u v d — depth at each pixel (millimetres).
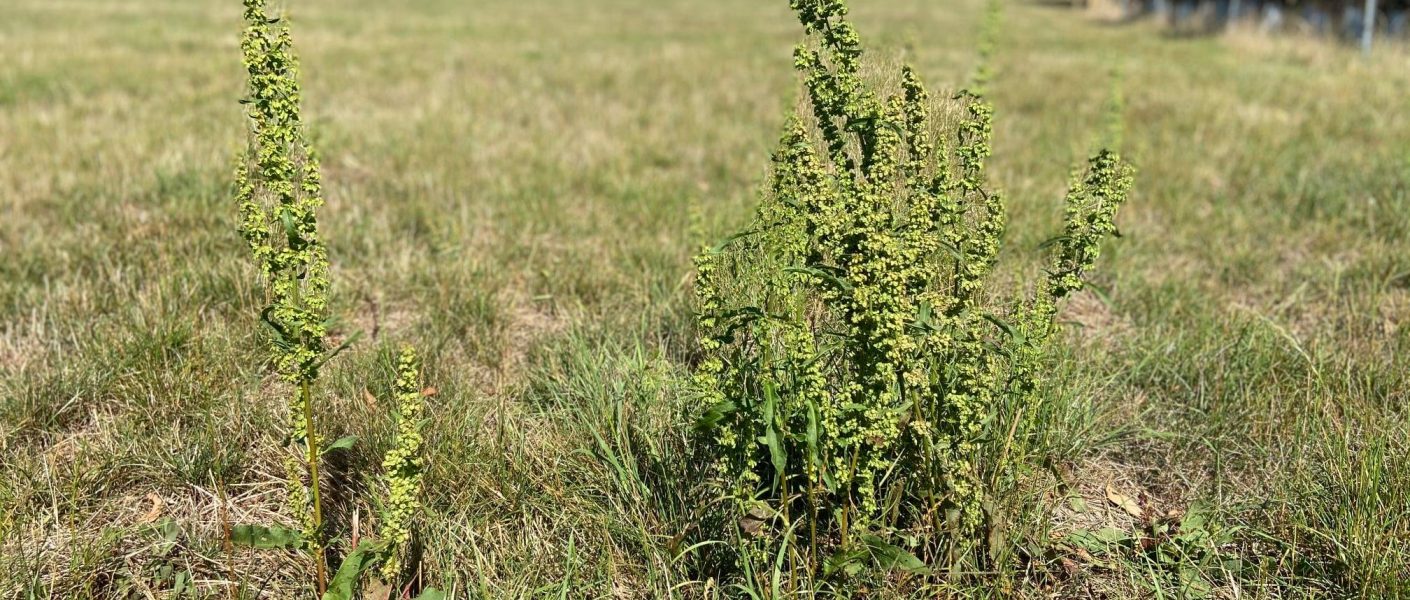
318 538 2236
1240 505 2770
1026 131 7910
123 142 6609
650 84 10781
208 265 4141
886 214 2146
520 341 3912
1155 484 2977
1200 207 5840
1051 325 2529
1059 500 2732
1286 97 9445
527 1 32000
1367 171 6297
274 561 2518
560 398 3232
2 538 2438
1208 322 3896
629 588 2465
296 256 2061
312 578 2443
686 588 2439
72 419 3117
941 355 2400
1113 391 3373
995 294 2760
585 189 6043
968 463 2373
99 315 3797
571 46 15445
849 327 2219
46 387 3164
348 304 4020
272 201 2152
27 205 5121
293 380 2117
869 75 2309
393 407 3062
